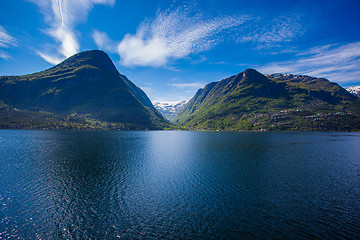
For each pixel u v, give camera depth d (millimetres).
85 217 32125
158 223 30703
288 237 27250
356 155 91312
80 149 97562
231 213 34094
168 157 84625
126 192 42906
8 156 76312
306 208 36094
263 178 54062
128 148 109625
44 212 33281
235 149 111375
